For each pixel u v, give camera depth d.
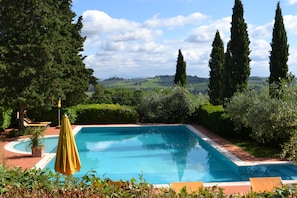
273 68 20.50
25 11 18.78
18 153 15.49
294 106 12.99
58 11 22.44
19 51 18.41
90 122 26.72
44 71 18.83
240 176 13.08
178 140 21.69
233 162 13.98
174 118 27.33
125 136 23.30
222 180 12.62
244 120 17.81
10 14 18.58
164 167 14.90
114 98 31.44
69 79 22.72
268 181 8.08
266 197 5.54
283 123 14.19
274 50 20.47
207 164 15.38
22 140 18.86
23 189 5.54
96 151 18.39
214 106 26.06
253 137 16.55
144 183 5.89
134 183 5.93
